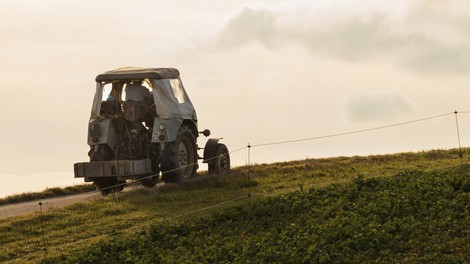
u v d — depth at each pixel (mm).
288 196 24016
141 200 26031
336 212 22375
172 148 28625
